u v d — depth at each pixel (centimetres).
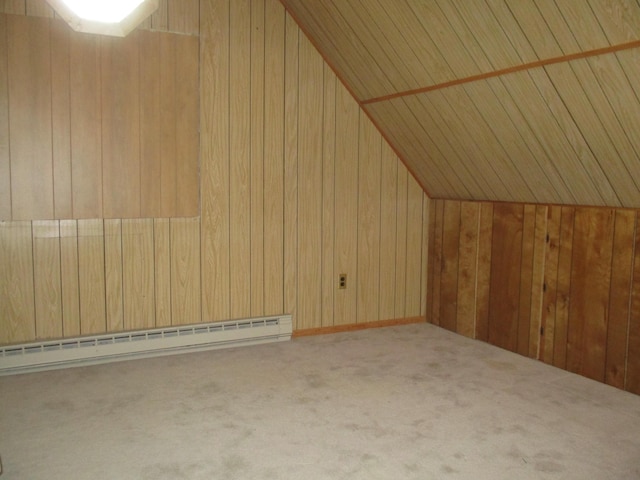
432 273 488
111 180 375
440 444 270
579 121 299
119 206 379
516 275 406
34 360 358
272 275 432
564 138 317
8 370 353
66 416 296
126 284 386
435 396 328
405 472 245
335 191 449
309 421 293
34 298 363
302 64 427
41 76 351
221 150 405
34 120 352
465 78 333
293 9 411
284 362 384
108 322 384
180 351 400
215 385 341
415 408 311
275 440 272
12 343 357
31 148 353
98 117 367
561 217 371
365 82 417
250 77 410
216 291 414
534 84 300
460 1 289
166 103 385
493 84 322
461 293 456
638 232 326
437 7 304
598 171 321
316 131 437
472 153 392
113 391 330
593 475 244
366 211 463
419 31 329
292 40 422
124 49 370
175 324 403
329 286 455
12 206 352
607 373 347
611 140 295
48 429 281
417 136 425
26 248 359
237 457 256
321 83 435
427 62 348
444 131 394
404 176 475
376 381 351
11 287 357
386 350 414
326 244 450
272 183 425
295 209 436
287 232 434
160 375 357
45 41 349
